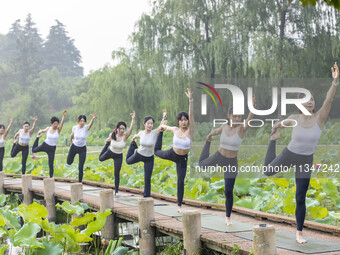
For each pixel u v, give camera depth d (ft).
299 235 16.92
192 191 29.96
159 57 83.51
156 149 23.56
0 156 42.32
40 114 202.08
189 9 82.48
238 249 15.87
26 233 18.24
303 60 69.36
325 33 69.72
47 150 38.34
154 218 21.20
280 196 25.84
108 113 108.99
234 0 78.43
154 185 36.58
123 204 26.53
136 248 22.61
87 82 218.18
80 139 34.88
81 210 22.08
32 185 38.42
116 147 29.96
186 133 22.57
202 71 81.61
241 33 74.43
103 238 24.21
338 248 15.92
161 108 110.01
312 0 9.30
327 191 26.18
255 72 66.33
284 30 73.61
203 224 20.53
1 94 251.19
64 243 20.47
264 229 14.29
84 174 43.98
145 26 84.94
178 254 20.40
